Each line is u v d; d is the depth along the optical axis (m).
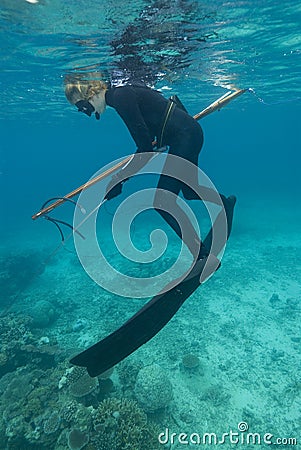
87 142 77.12
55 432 5.34
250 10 6.88
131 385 6.62
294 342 7.96
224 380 6.83
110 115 28.39
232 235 18.38
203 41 8.14
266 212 25.55
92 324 9.62
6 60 9.24
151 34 7.02
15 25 6.65
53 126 35.59
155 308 2.28
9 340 8.09
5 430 5.50
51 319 9.98
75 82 3.01
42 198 73.25
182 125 2.75
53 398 6.09
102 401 6.04
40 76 11.23
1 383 6.75
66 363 7.08
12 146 75.62
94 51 7.73
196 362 7.12
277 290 10.84
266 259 13.92
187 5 6.00
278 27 8.16
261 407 6.11
